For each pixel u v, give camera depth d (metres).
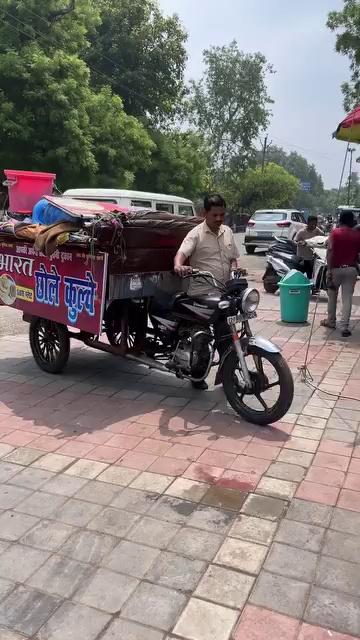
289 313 8.11
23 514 3.12
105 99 19.19
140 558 2.73
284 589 2.52
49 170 17.33
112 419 4.46
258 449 3.90
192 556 2.75
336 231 7.16
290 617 2.35
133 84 24.69
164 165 23.89
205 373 4.65
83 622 2.33
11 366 5.93
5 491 3.37
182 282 5.09
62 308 5.02
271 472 3.58
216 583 2.56
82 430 4.25
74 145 16.84
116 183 19.09
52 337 5.58
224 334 4.48
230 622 2.33
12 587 2.54
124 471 3.59
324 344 6.88
